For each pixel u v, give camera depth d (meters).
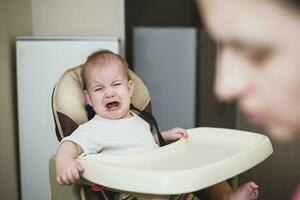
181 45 1.69
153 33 1.70
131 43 1.71
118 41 1.52
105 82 1.06
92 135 0.99
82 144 0.95
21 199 1.61
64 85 1.09
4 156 1.50
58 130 1.07
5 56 1.52
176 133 1.11
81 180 0.90
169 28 1.69
